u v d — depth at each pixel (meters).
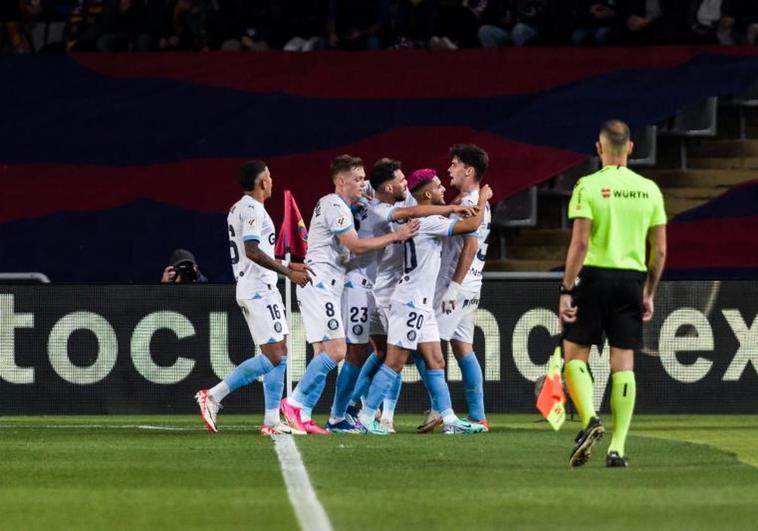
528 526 22.44
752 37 70.44
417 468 30.38
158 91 70.06
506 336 48.50
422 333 40.25
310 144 68.19
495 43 71.00
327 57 70.25
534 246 69.06
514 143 67.12
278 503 25.02
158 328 48.81
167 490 26.89
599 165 69.25
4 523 23.03
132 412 48.78
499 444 36.19
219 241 66.50
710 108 69.88
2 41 73.75
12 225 67.19
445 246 41.72
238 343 48.81
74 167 68.31
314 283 39.78
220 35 72.69
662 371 48.91
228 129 68.88
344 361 41.16
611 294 30.44
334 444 35.94
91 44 72.25
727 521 22.98
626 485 27.56
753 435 40.03
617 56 69.06
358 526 22.39
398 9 71.62
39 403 48.72
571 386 30.70
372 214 40.59
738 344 49.00
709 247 67.06
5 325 48.72
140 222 67.06
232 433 39.91
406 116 68.44
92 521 23.20
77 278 66.44
